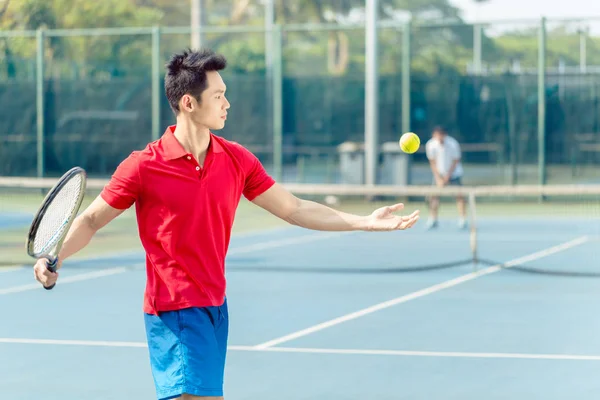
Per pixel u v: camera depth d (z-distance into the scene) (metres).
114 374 7.84
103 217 4.78
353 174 27.27
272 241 18.45
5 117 28.88
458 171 20.66
